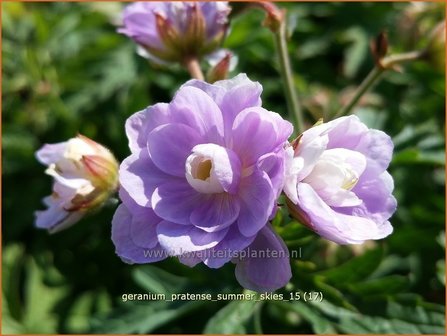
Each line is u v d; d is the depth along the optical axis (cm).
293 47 18
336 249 14
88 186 12
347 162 10
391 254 15
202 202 10
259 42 18
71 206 12
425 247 15
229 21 14
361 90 15
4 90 19
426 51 14
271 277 10
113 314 14
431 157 15
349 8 19
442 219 16
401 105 18
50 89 19
